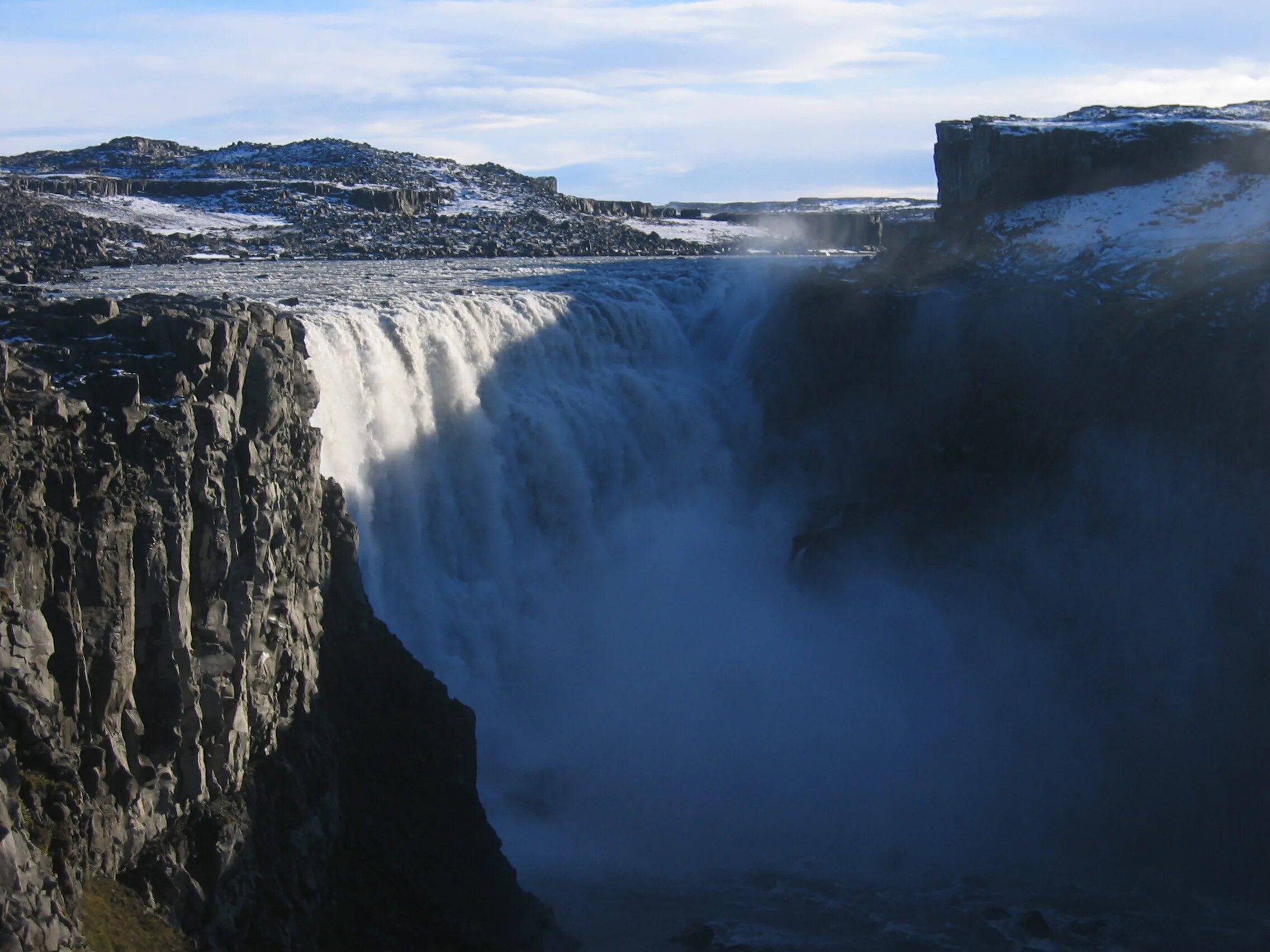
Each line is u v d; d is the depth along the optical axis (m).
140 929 29.28
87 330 35.19
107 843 29.45
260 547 35.84
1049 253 79.19
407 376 58.44
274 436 38.09
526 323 67.38
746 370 78.38
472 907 40.84
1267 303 63.09
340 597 43.31
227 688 33.84
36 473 29.12
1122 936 48.22
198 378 34.75
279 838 35.59
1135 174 84.50
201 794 33.00
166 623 32.00
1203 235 75.62
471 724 45.09
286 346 40.34
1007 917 48.97
